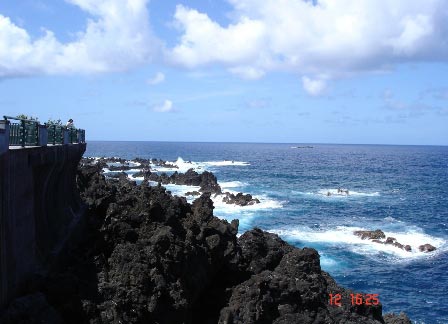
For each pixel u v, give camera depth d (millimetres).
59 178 25500
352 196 83000
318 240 49094
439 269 40875
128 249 21719
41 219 20891
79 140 33656
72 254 23750
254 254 26938
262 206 68562
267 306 21766
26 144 19188
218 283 25734
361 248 46594
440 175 128750
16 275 16688
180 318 20641
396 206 72625
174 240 22453
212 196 73812
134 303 19656
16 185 16766
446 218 63656
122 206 25828
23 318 15391
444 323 31031
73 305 18281
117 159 148250
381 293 35719
